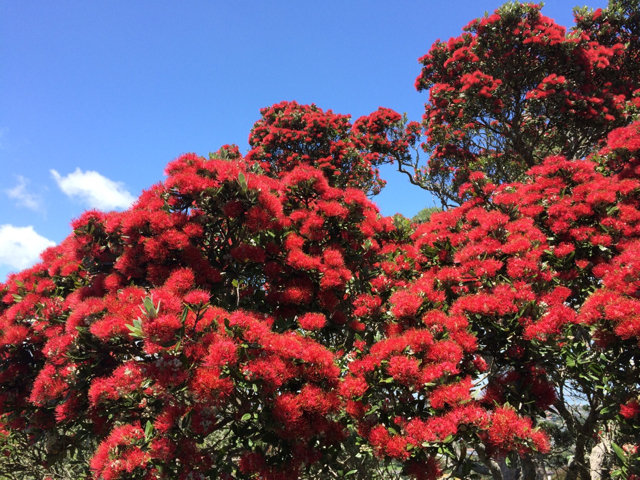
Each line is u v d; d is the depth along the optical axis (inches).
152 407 128.8
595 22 498.0
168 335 111.0
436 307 145.3
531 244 168.7
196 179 153.5
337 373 124.8
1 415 170.1
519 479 260.5
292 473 120.1
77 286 189.8
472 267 161.9
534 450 103.7
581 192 194.1
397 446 110.6
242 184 154.1
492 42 442.0
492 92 419.2
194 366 116.6
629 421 129.3
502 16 424.5
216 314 130.3
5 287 213.2
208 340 119.0
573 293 174.9
